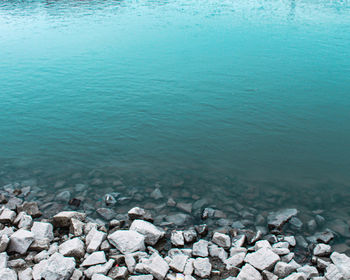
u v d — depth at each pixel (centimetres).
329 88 1761
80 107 1600
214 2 5025
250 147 1253
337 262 700
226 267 700
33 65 2258
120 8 4666
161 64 2211
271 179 1065
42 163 1168
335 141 1284
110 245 766
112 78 1973
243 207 930
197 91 1756
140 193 999
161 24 3550
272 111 1524
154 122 1445
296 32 2991
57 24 3656
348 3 4581
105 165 1153
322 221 867
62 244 752
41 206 941
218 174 1096
